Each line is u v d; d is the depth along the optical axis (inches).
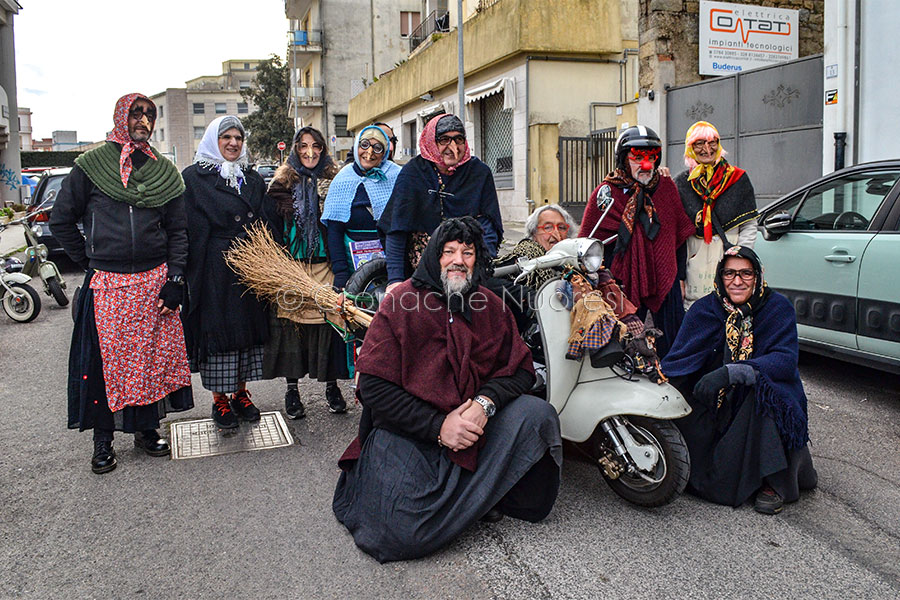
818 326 207.8
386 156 186.4
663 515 134.3
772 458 131.4
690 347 147.5
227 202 170.6
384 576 113.8
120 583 112.2
